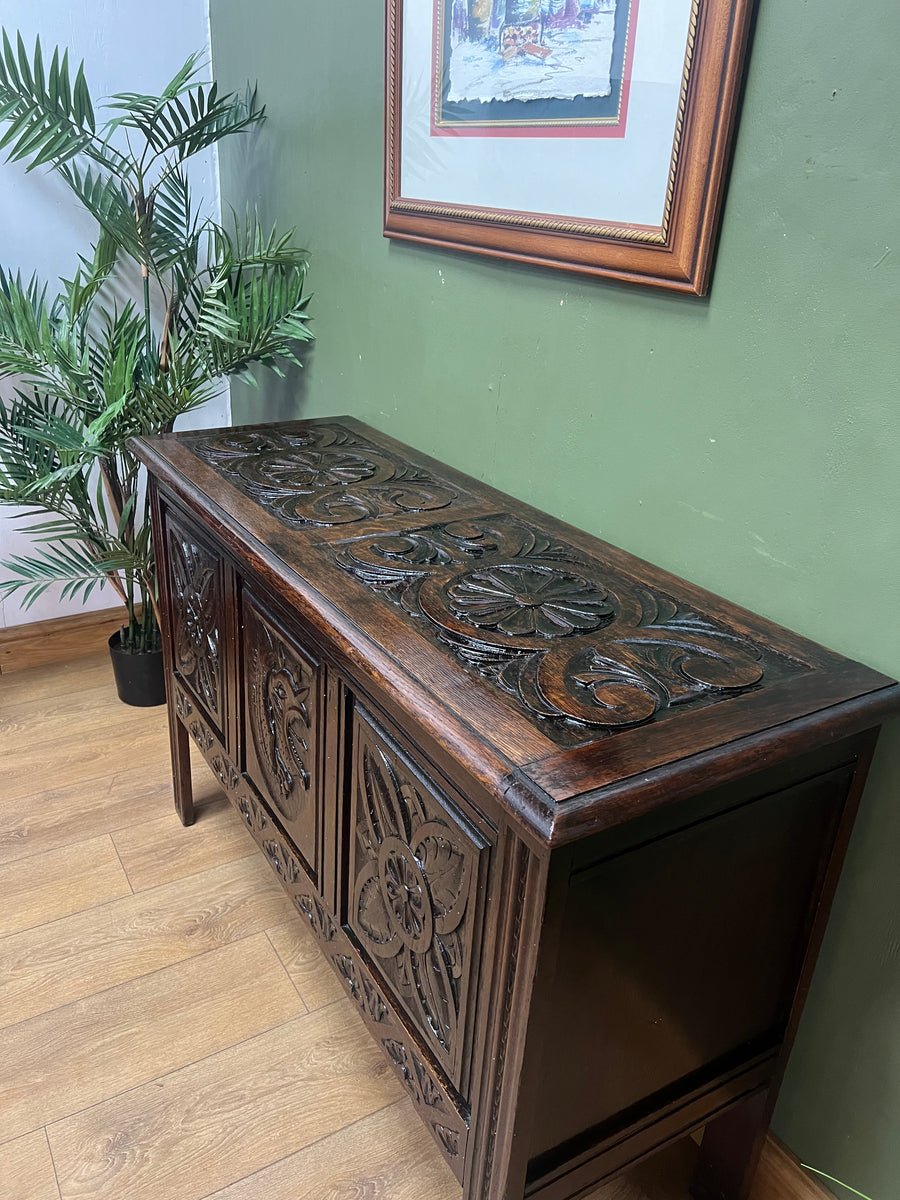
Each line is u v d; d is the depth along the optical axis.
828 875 0.90
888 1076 0.95
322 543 1.07
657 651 0.85
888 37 0.73
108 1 1.82
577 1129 0.85
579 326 1.11
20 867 1.60
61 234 1.96
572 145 1.04
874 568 0.83
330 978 1.41
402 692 0.77
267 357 1.77
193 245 1.89
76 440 1.62
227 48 1.90
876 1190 0.99
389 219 1.39
